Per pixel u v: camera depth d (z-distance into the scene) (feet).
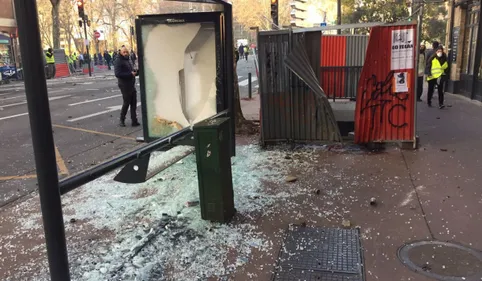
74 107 45.57
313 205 15.96
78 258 12.40
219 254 12.39
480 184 17.63
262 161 21.95
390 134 23.62
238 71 102.17
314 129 24.29
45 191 7.87
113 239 13.61
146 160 13.85
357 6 82.28
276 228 14.05
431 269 11.29
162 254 12.47
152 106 22.36
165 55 21.65
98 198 17.30
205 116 21.76
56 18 117.29
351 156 22.54
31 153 25.86
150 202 16.60
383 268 11.43
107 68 147.02
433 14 81.20
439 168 19.98
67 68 109.09
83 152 26.07
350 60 42.50
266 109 24.48
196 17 20.72
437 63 38.06
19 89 69.26
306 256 12.18
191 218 14.88
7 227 14.87
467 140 25.45
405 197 16.49
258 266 11.71
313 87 23.09
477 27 42.70
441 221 14.23
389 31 22.13
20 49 7.29
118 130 32.73
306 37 23.36
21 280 11.39
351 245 12.72
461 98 45.52
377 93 23.06
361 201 16.24
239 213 15.28
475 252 12.10
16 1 7.09
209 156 13.98
